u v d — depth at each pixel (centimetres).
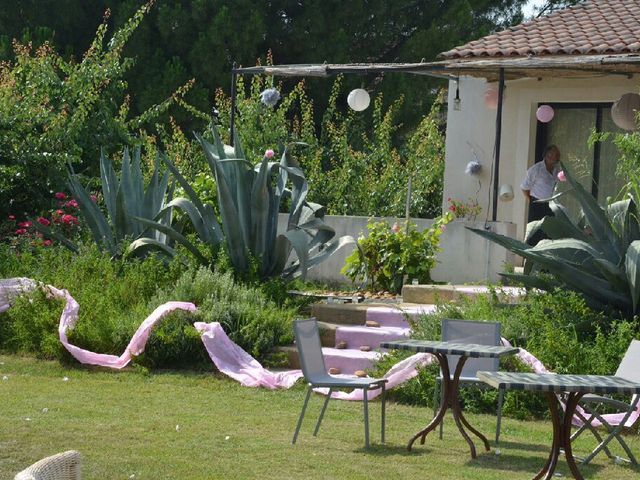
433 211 2228
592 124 1888
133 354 1252
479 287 1502
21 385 1146
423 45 2862
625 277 1167
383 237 1622
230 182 1518
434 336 1195
